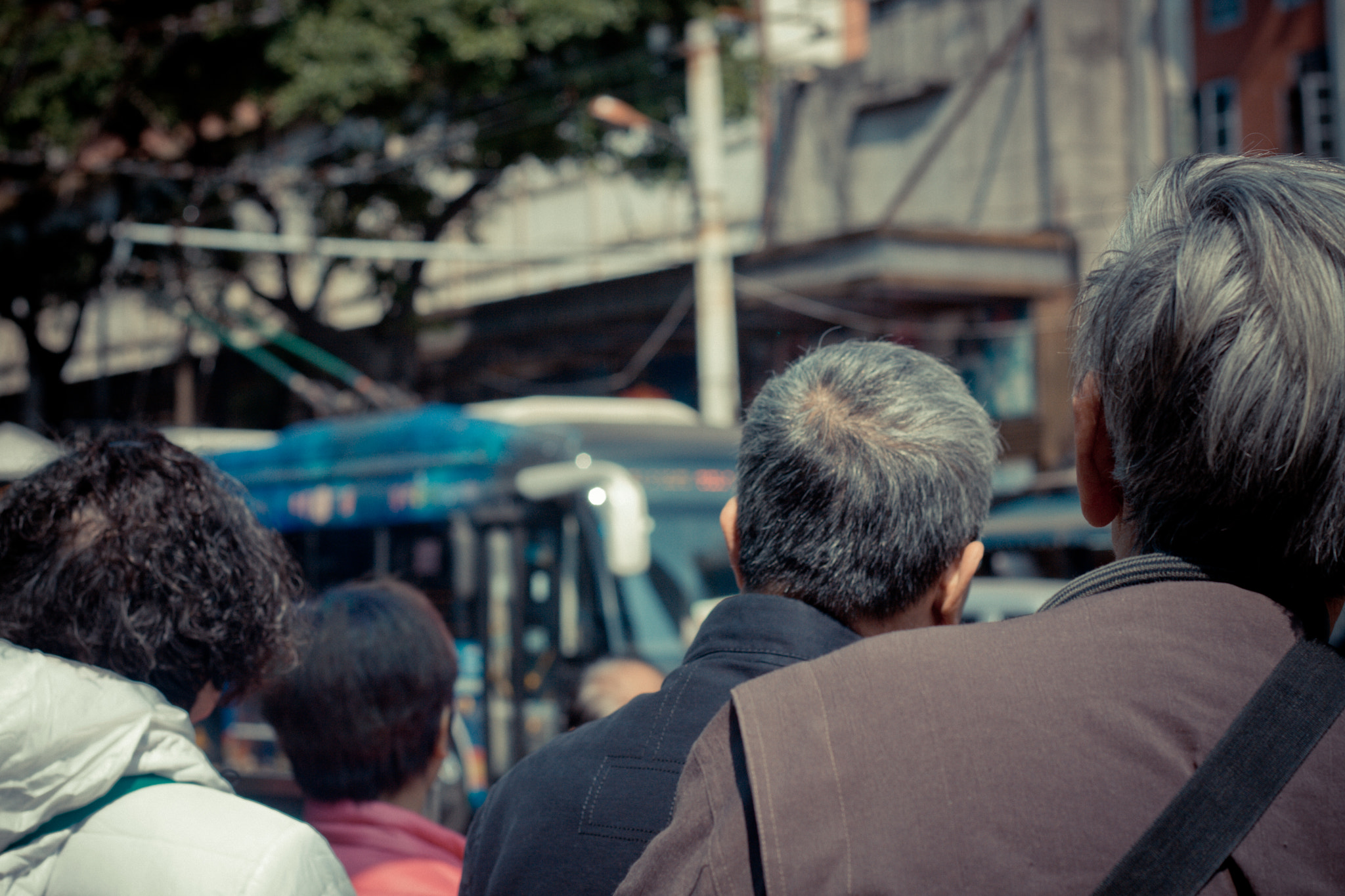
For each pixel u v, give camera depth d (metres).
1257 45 16.47
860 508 1.41
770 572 1.46
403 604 2.00
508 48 13.80
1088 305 0.95
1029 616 0.85
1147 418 0.85
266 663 1.48
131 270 18.19
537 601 7.21
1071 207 16.02
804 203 18.70
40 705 1.12
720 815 0.82
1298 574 0.82
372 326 17.66
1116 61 16.64
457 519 7.59
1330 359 0.78
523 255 13.16
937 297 15.20
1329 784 0.72
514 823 1.40
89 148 16.95
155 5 14.61
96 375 28.08
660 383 20.22
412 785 1.95
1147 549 0.88
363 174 15.91
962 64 17.06
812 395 1.50
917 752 0.77
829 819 0.77
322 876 1.20
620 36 14.84
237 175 16.88
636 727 1.41
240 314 18.72
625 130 15.73
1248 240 0.82
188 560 1.39
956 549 1.45
